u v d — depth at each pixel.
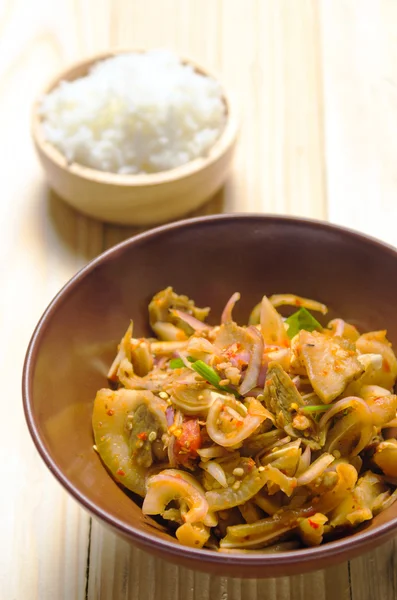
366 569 0.56
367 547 0.50
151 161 0.70
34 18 0.81
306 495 0.53
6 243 0.69
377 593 0.56
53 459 0.52
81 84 0.72
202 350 0.56
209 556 0.49
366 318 0.59
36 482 0.59
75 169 0.67
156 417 0.55
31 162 0.74
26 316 0.66
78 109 0.70
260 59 0.79
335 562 0.50
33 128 0.70
